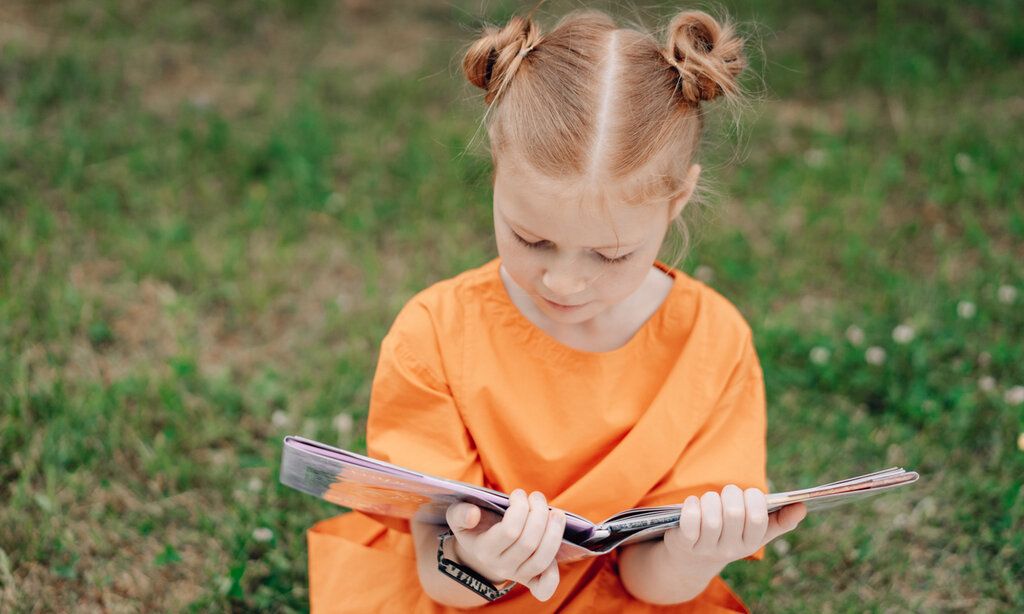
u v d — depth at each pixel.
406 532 1.98
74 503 2.52
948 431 2.78
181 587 2.37
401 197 3.78
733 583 2.41
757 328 3.14
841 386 2.95
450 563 1.75
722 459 1.90
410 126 4.19
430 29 4.96
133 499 2.56
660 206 1.62
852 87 4.47
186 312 3.17
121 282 3.28
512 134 1.59
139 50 4.56
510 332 1.88
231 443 2.77
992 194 3.69
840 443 2.80
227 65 4.58
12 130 3.89
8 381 2.80
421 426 1.88
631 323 1.93
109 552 2.42
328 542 2.06
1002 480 2.63
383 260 3.53
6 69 4.25
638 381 1.91
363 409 2.87
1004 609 2.36
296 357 3.10
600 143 1.54
